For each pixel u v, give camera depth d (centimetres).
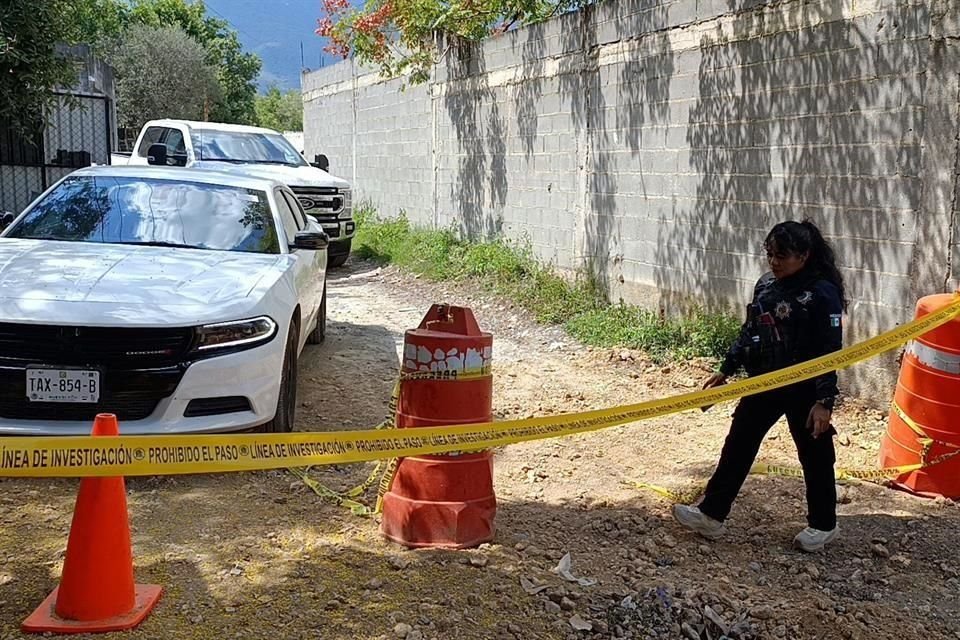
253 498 491
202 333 501
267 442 323
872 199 705
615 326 948
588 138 1090
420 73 1495
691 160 907
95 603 345
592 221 1090
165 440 302
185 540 431
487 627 368
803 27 764
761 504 538
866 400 716
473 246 1345
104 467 286
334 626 359
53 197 673
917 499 551
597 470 583
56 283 518
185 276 556
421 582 398
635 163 1001
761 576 444
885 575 452
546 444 628
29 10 1090
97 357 484
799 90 771
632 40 995
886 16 687
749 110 828
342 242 1437
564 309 1048
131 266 563
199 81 3816
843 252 732
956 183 645
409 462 437
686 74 909
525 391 766
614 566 438
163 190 689
